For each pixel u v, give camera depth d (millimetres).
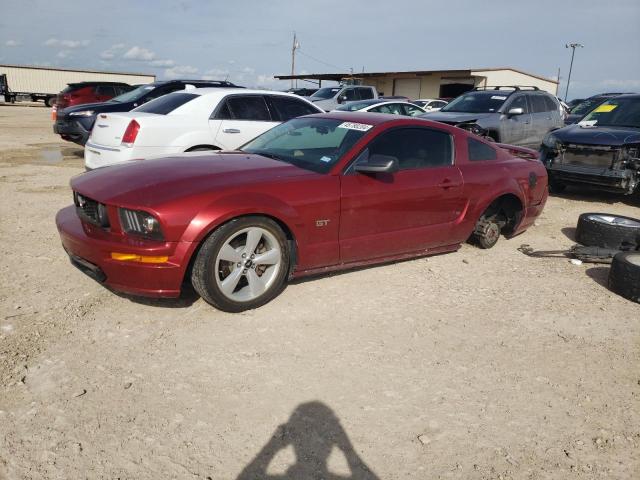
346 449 2639
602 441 2797
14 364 3170
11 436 2580
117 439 2607
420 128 4949
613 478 2541
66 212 4348
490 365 3469
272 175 4113
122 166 4367
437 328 3938
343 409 2936
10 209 6707
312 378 3209
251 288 3957
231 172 4082
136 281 3625
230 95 7789
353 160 4406
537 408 3045
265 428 2752
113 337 3549
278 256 4031
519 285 4891
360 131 4633
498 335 3885
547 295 4684
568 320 4195
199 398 2959
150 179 3883
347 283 4680
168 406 2879
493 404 3057
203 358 3352
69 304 3980
